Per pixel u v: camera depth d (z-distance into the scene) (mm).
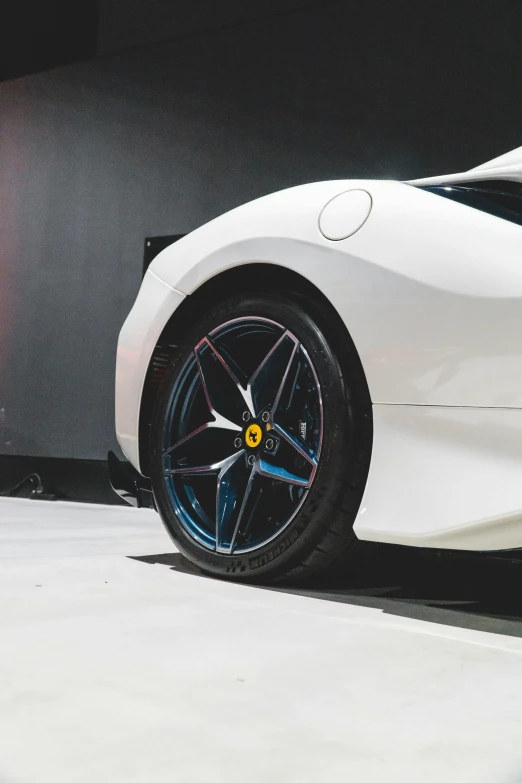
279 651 1080
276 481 1687
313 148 3541
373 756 730
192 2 3885
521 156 1501
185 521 1731
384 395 1453
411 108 3355
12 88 4320
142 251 3854
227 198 3699
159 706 841
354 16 3498
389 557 1577
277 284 1703
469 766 712
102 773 673
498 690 935
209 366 1754
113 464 1994
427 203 1492
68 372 3961
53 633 1125
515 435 1310
